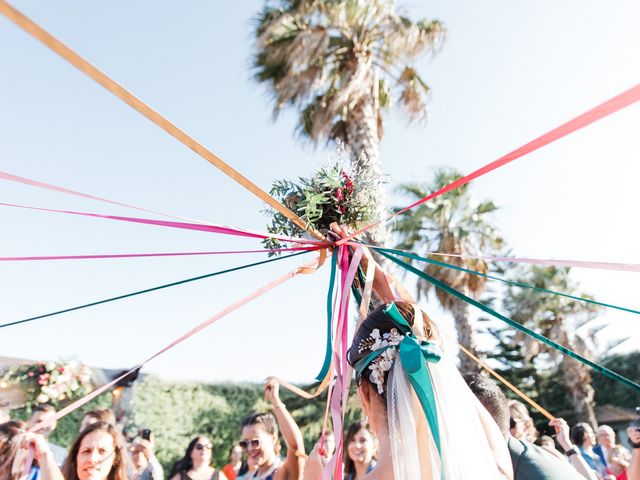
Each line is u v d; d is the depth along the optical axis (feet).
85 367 19.24
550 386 57.00
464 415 3.99
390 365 4.04
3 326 5.17
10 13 2.09
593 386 60.08
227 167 3.12
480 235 39.32
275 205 3.92
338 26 27.96
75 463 7.91
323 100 28.35
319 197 6.02
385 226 7.01
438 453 3.63
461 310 39.19
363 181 6.74
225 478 13.51
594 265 4.05
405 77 29.53
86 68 2.33
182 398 37.91
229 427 38.99
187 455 13.69
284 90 28.63
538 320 49.90
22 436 7.32
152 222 4.48
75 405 4.71
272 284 5.51
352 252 5.97
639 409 8.51
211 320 5.11
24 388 17.81
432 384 3.95
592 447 16.22
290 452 8.29
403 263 5.85
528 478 5.52
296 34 28.17
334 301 5.88
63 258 4.74
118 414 34.32
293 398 42.27
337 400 4.76
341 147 6.94
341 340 5.16
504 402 5.94
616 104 2.54
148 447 14.71
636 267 3.83
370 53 28.02
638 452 8.29
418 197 39.06
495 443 4.71
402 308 4.48
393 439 3.74
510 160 3.16
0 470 8.34
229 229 4.75
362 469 11.02
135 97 2.52
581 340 49.32
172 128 2.73
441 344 4.56
